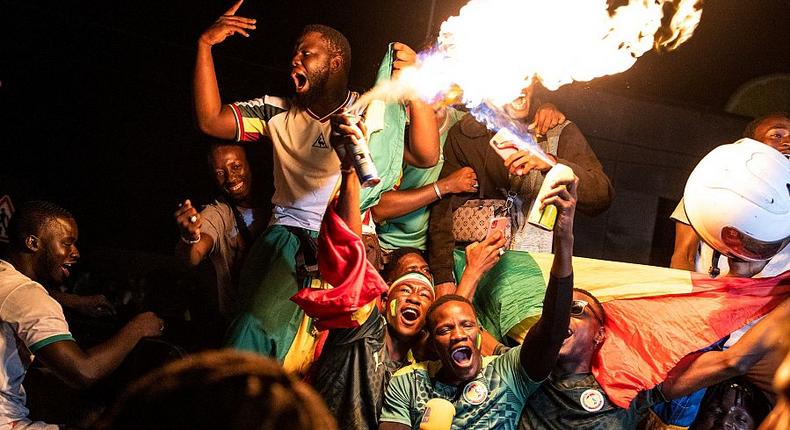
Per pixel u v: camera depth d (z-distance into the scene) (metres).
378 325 4.02
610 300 4.25
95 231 7.17
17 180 7.00
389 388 3.96
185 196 7.33
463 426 3.83
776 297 4.13
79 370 4.02
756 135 4.78
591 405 3.90
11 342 4.09
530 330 3.83
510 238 4.83
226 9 7.23
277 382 1.41
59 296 5.00
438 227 4.82
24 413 4.18
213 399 1.36
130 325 4.20
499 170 4.86
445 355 3.84
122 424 1.36
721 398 4.04
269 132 4.51
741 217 4.18
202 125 4.50
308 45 4.43
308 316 4.16
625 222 7.58
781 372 1.84
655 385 4.01
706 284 4.20
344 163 3.85
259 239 4.39
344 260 3.87
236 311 4.39
